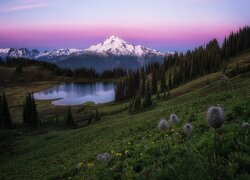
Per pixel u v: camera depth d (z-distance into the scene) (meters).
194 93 70.44
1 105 102.69
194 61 162.50
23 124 105.38
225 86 57.06
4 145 62.88
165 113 31.67
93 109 144.25
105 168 10.41
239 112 11.14
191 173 5.40
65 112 142.62
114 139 25.28
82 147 28.81
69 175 14.33
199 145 7.64
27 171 26.08
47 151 39.09
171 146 9.72
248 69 112.75
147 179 7.04
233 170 5.31
